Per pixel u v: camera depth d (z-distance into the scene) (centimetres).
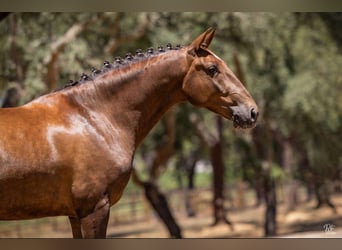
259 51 1819
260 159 2461
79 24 1578
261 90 1975
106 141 515
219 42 1745
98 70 543
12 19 1559
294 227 2500
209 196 4066
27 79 1505
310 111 1981
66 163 488
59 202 489
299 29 1845
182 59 540
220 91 536
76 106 520
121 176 514
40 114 499
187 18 1633
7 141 466
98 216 499
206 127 2353
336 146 2253
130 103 537
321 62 1958
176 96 549
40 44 1579
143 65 542
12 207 471
